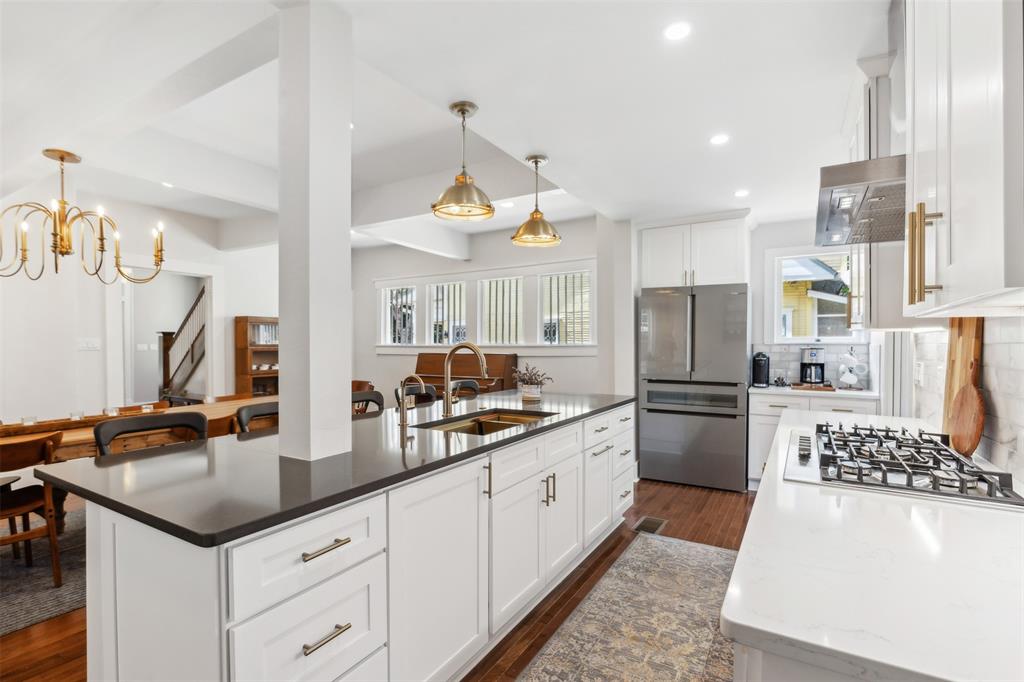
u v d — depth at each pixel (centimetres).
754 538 101
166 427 204
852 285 238
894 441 190
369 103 307
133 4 210
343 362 168
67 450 267
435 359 685
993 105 65
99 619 137
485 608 191
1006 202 61
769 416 413
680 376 437
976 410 163
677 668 191
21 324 410
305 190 159
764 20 171
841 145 279
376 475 143
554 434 243
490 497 192
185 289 911
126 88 224
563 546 253
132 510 116
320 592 124
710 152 289
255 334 686
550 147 282
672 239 448
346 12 169
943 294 94
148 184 506
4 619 217
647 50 190
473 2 163
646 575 267
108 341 537
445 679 170
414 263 731
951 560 91
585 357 589
